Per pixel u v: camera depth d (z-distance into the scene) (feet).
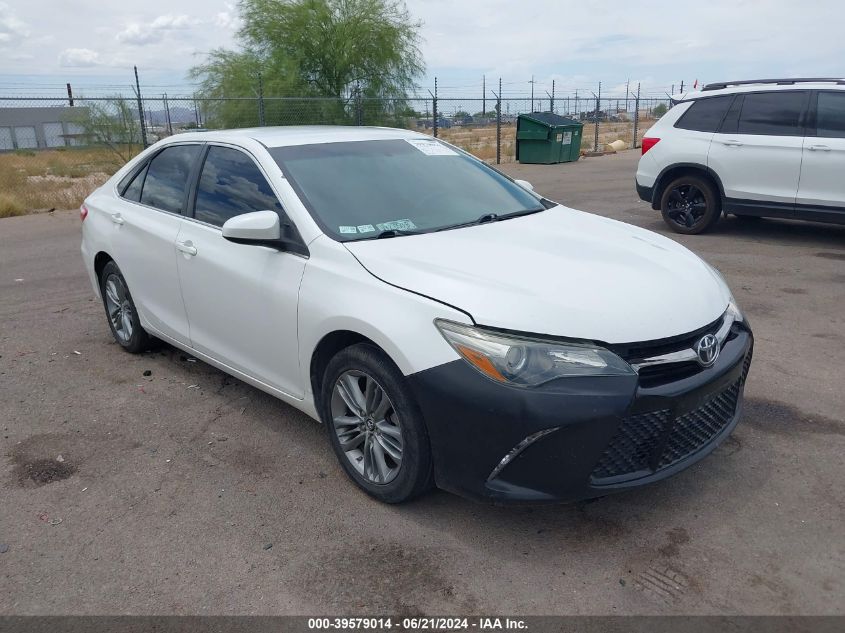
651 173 31.50
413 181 13.75
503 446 9.27
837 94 26.68
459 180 14.47
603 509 10.94
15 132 158.10
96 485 12.00
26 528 10.83
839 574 9.37
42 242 34.99
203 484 11.96
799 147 27.09
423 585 9.37
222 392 15.67
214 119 66.95
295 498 11.46
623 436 9.41
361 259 11.02
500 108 74.84
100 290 18.56
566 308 9.61
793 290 22.22
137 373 16.88
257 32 80.07
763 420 13.60
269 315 12.32
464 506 11.12
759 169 28.17
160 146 16.52
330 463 12.55
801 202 27.50
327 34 80.12
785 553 9.82
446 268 10.54
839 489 11.28
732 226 32.71
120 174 17.92
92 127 62.64
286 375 12.51
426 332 9.79
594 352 9.30
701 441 10.55
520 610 8.89
